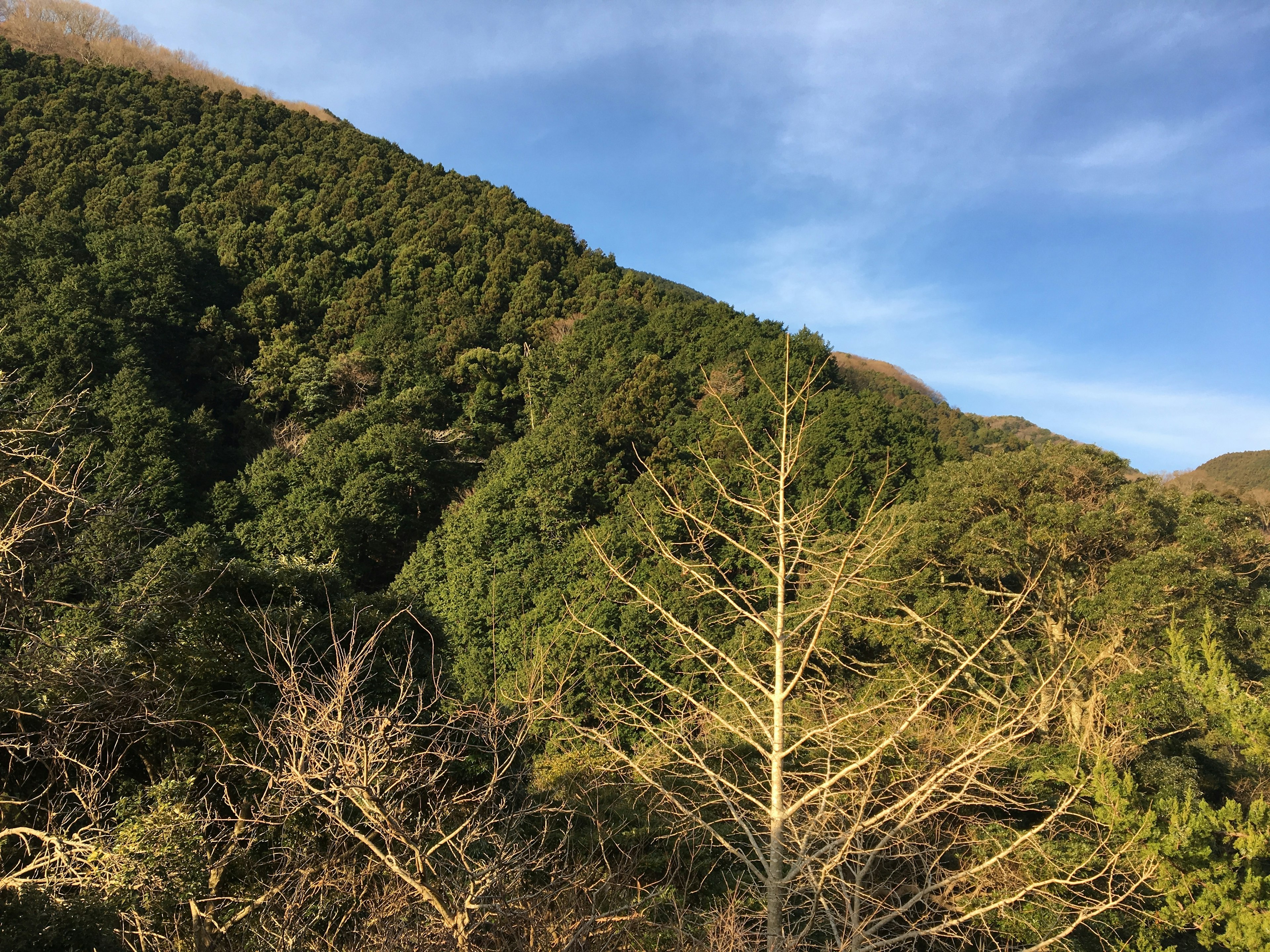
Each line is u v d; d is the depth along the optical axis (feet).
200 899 18.62
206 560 36.24
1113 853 20.51
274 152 230.07
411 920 16.84
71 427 30.40
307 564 50.96
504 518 95.04
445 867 17.75
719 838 15.21
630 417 123.54
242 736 29.58
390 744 16.89
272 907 17.89
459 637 78.43
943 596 51.80
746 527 19.10
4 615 22.75
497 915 15.12
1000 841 23.31
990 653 43.27
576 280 219.00
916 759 19.38
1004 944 23.06
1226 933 19.80
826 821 15.90
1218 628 42.96
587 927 15.30
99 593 27.20
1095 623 47.80
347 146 248.73
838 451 107.76
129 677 25.05
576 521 96.12
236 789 27.84
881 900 16.99
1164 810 22.31
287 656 26.35
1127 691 35.65
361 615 39.55
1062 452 60.18
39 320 109.70
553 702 20.97
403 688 19.70
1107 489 57.52
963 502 56.70
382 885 19.52
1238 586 49.78
